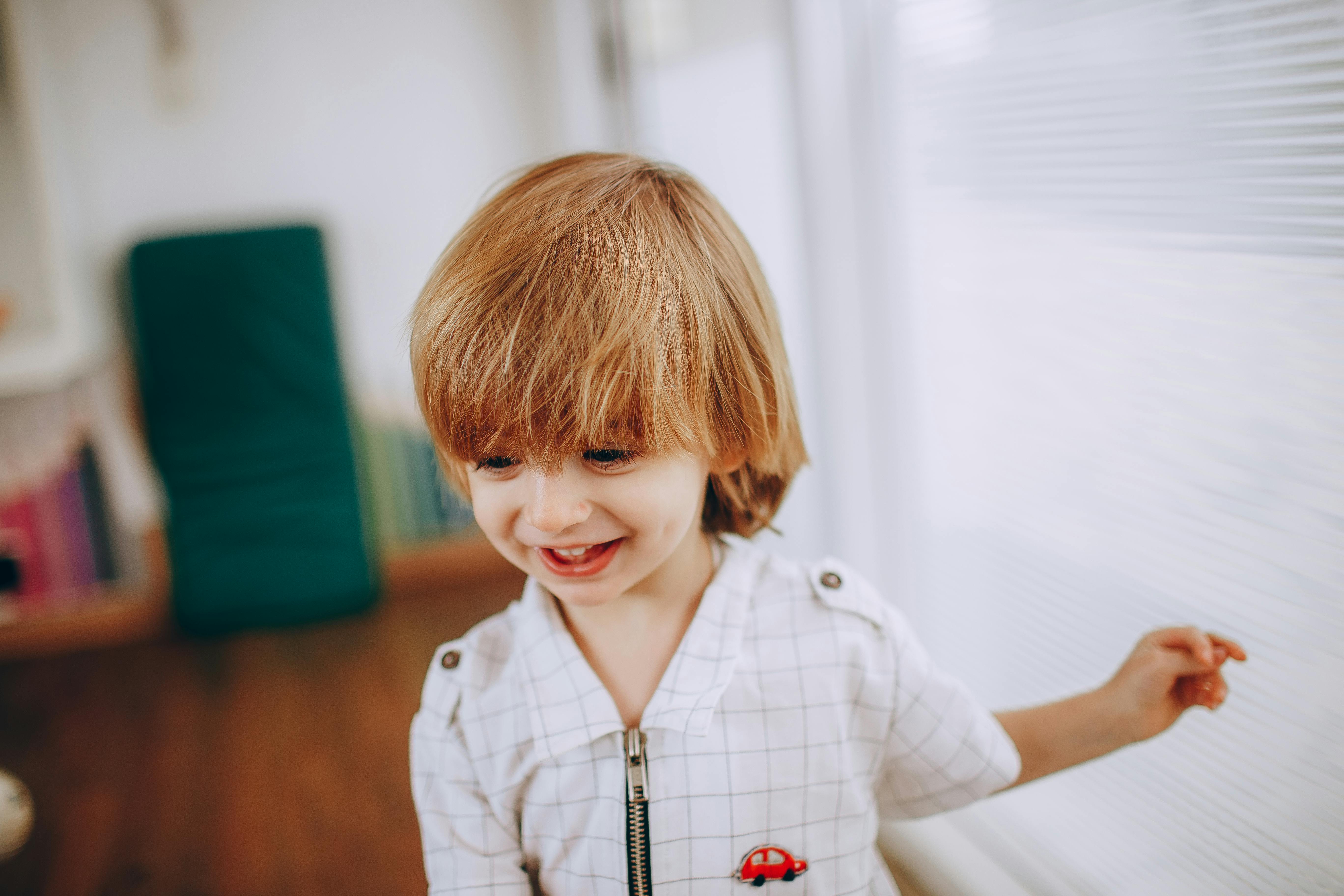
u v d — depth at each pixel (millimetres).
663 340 551
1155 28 889
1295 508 811
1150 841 1042
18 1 2346
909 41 1290
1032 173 1092
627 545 578
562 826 650
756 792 635
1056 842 1202
